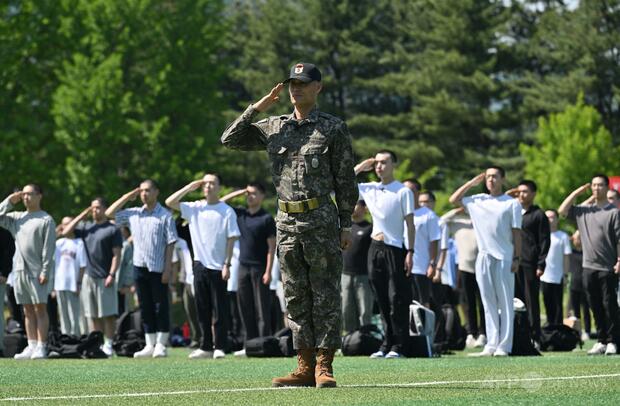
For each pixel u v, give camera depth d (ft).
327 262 77.92
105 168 379.14
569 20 504.84
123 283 173.58
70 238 170.09
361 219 146.00
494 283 129.18
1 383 89.20
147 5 405.39
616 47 488.44
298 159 77.71
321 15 540.93
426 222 153.28
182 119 420.77
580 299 192.54
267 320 144.77
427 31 529.86
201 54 419.74
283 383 80.18
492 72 511.81
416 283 153.58
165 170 398.83
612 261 131.13
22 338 146.41
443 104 492.13
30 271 139.64
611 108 499.92
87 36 390.63
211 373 100.89
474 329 169.78
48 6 381.19
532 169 451.94
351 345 131.44
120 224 144.66
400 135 516.73
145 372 103.35
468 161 494.59
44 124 378.73
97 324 158.92
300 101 78.13
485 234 129.39
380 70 545.85
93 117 372.17
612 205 131.75
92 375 99.40
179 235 144.66
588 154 438.40
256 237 144.66
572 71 496.23
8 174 364.17
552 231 179.63
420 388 77.36
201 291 137.08
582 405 65.31
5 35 370.94
